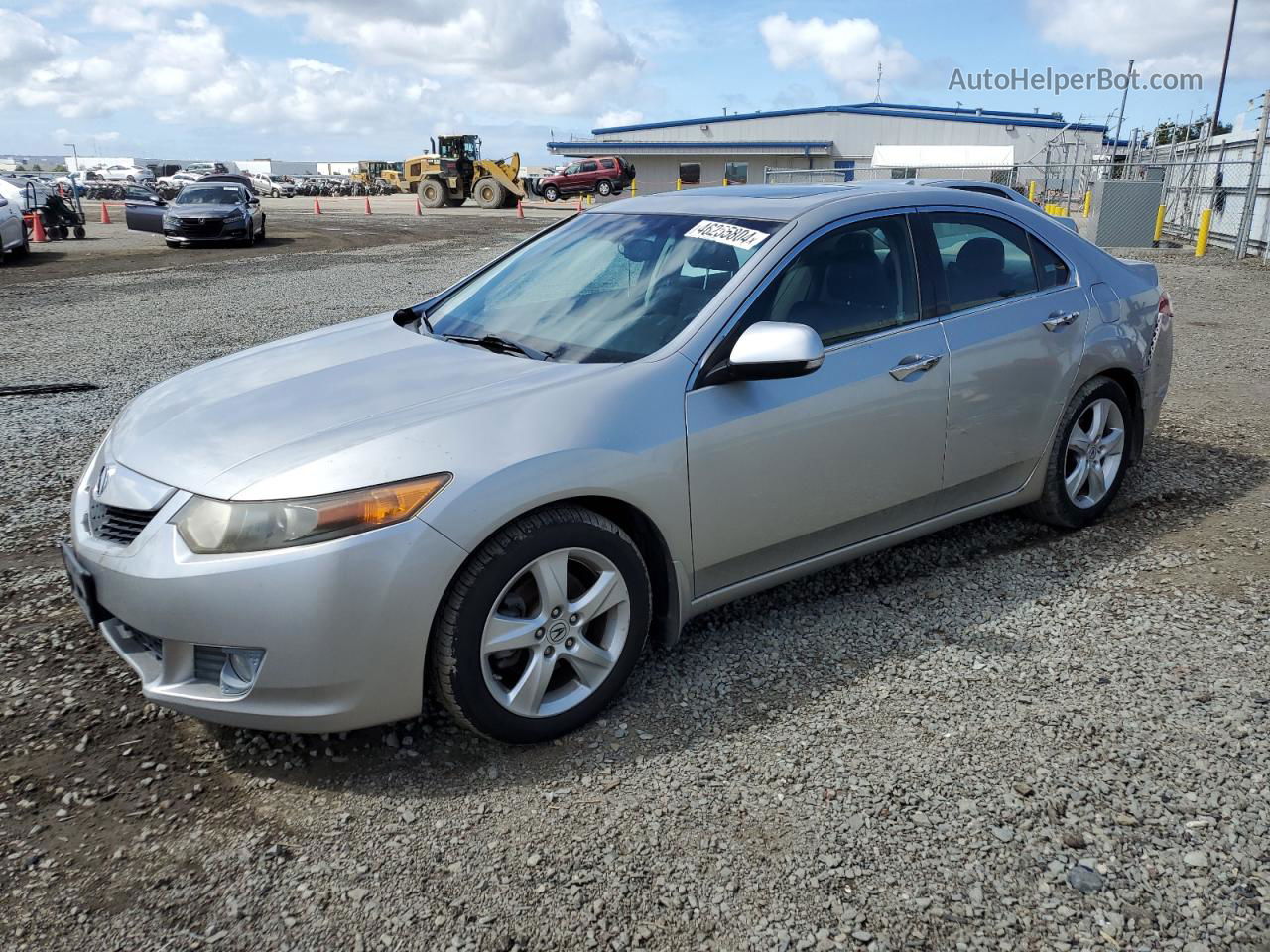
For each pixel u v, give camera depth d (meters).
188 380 3.41
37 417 6.53
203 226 21.27
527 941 2.09
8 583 3.91
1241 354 8.19
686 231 3.54
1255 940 2.05
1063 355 3.96
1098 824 2.41
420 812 2.51
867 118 53.56
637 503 2.82
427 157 43.34
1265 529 4.26
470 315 3.68
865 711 2.93
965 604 3.62
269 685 2.49
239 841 2.41
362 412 2.81
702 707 2.97
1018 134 50.81
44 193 24.11
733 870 2.29
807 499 3.25
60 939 2.10
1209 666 3.14
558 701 2.82
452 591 2.58
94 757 2.75
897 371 3.39
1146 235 19.88
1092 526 4.37
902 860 2.30
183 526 2.53
